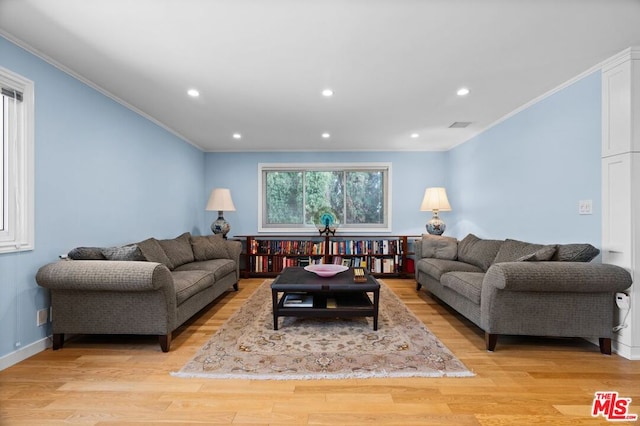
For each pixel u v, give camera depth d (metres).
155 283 2.20
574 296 2.29
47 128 2.38
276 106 3.41
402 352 2.34
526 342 2.55
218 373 2.02
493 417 1.60
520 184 3.49
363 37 2.08
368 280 2.95
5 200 2.13
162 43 2.16
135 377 1.97
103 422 1.55
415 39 2.10
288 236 5.62
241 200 5.66
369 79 2.73
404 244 5.25
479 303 2.54
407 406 1.69
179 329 2.84
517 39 2.11
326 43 2.15
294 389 1.85
